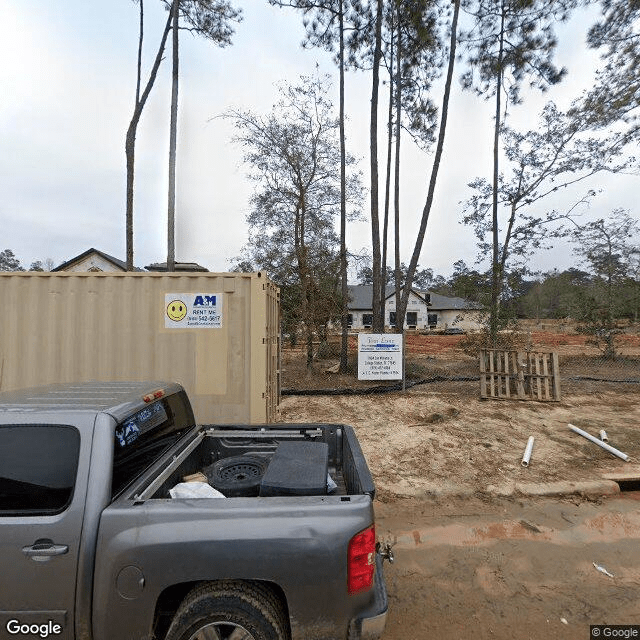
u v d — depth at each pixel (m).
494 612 2.84
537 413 8.11
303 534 1.92
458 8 13.63
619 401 9.09
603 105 14.75
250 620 1.91
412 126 16.84
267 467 2.54
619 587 3.10
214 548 1.88
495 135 17.16
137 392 2.69
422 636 2.62
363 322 50.56
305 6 15.98
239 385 5.24
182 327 5.22
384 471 5.34
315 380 11.80
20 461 2.04
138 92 14.31
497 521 4.16
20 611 1.89
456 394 9.84
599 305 15.28
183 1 14.09
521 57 16.91
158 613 1.99
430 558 3.50
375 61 14.06
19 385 5.16
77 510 1.93
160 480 2.37
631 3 13.27
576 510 4.39
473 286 13.41
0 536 1.91
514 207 16.52
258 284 5.24
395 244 16.28
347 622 1.93
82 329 5.20
